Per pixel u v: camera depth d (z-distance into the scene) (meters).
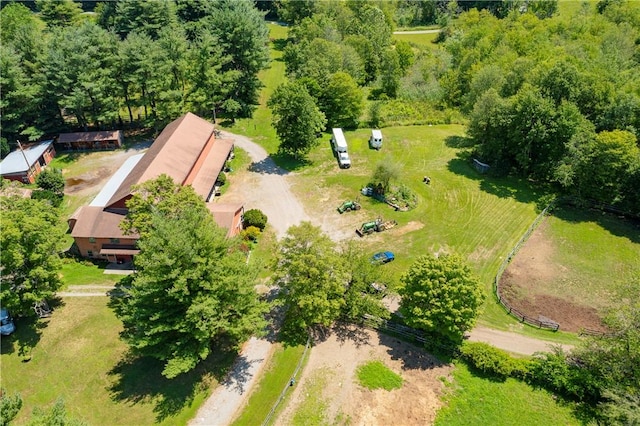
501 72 85.56
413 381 43.47
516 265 58.44
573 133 68.06
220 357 45.50
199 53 86.69
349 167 79.25
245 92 100.50
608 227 65.50
